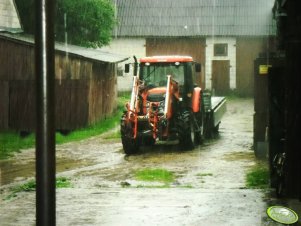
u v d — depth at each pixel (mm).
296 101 5805
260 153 13352
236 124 23016
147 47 38625
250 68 37594
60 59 21625
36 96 2377
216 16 38719
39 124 2373
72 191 9242
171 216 7082
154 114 14922
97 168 12570
